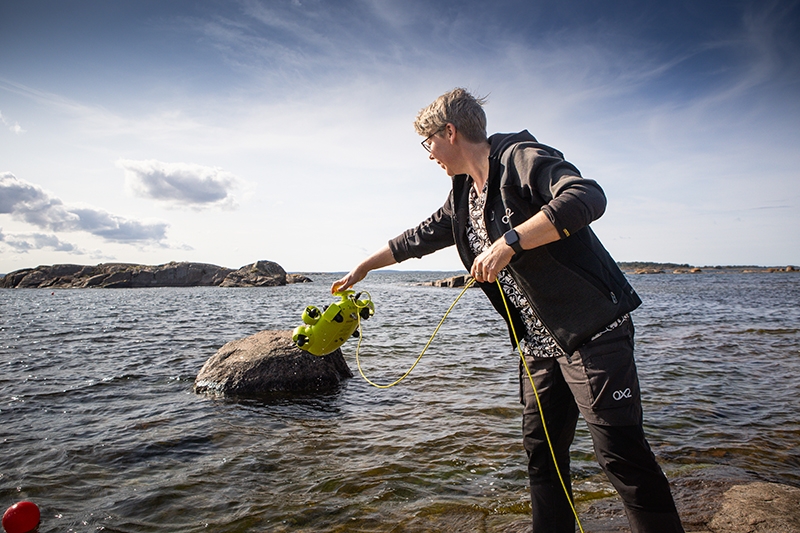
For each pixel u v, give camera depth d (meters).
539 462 2.37
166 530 2.90
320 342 3.01
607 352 1.96
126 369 7.62
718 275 111.81
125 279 51.75
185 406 5.64
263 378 6.33
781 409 5.32
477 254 2.39
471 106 2.12
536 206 1.97
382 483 3.54
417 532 2.84
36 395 6.05
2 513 3.10
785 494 3.14
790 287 43.09
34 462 3.92
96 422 4.99
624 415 1.92
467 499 3.28
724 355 8.66
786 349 9.33
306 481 3.60
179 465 3.90
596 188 1.78
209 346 9.95
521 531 2.78
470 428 4.75
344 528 2.90
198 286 53.31
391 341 10.65
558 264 1.95
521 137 2.11
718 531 2.71
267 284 53.31
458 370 7.51
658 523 1.89
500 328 13.15
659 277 92.56
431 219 2.79
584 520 2.91
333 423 5.00
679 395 5.91
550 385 2.28
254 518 3.04
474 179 2.25
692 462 3.87
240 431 4.73
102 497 3.33
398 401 5.80
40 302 25.41
